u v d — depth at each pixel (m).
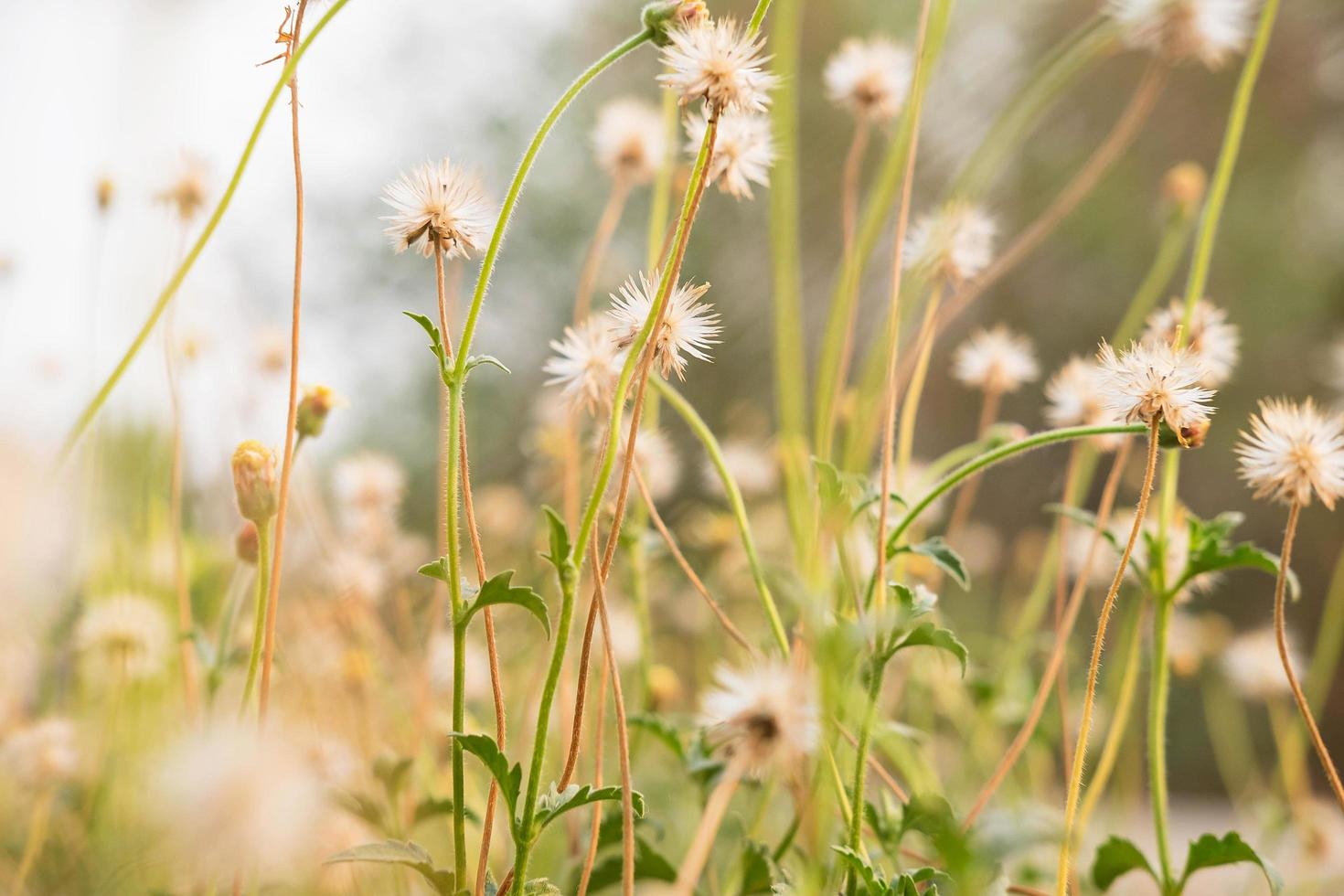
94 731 0.69
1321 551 2.57
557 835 0.67
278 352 0.75
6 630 0.69
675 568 1.11
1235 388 2.73
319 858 0.58
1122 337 0.78
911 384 0.64
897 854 0.59
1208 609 2.63
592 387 0.57
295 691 0.67
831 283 2.66
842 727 0.57
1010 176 2.79
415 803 0.62
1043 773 0.79
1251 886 0.76
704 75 0.53
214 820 0.47
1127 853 0.60
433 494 2.51
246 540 0.60
